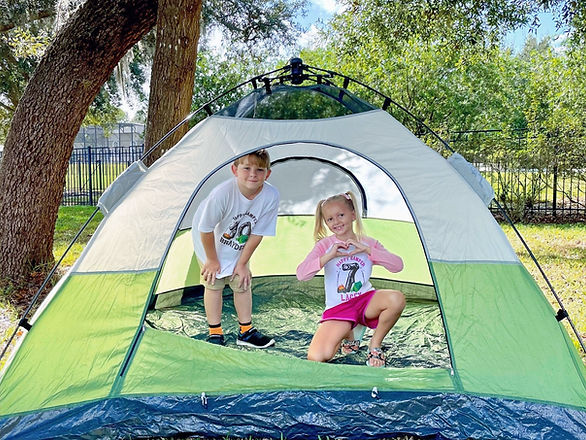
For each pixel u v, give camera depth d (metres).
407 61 12.04
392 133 3.05
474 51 8.73
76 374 2.53
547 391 2.44
